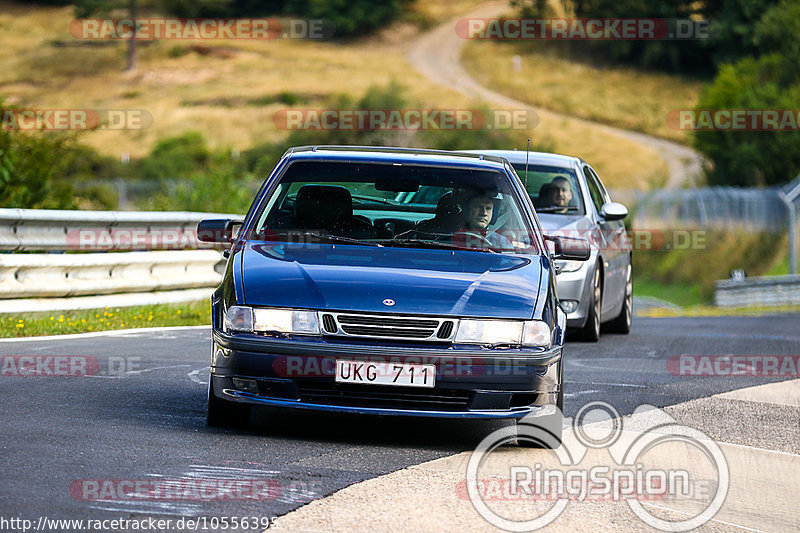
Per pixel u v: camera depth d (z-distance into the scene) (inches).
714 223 5723.4
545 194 1688.0
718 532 690.8
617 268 1819.6
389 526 647.1
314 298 872.3
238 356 864.9
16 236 1638.8
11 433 839.7
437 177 1046.4
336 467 789.9
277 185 1031.0
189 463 775.1
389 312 863.7
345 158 1055.0
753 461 900.0
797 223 5659.5
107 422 906.7
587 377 1336.1
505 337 871.7
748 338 2003.0
